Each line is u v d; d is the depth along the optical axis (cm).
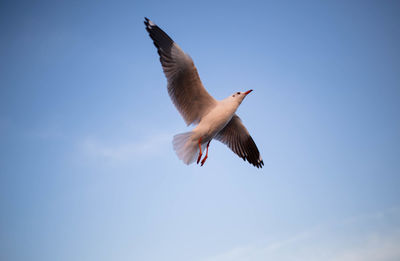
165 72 545
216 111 571
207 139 582
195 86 555
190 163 567
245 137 700
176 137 570
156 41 545
